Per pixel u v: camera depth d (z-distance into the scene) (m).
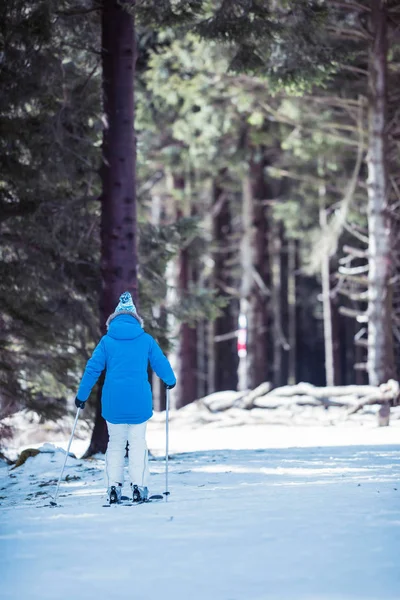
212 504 8.77
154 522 7.64
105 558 6.04
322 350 73.19
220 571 5.59
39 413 20.75
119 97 17.52
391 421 26.83
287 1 18.06
